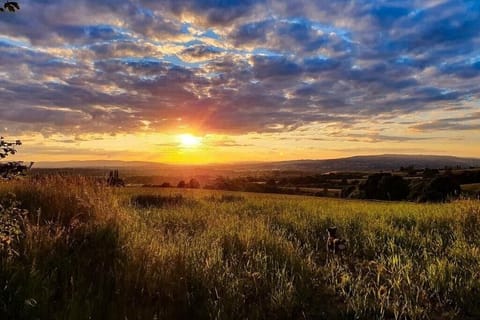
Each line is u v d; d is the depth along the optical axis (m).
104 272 4.82
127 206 12.27
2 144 4.24
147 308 4.05
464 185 49.00
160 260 5.34
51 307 3.76
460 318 4.51
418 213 12.09
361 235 9.09
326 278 5.75
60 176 9.93
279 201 20.09
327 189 70.81
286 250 6.87
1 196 7.76
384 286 5.45
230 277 5.28
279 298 4.72
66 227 6.67
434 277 5.57
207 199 20.12
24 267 4.37
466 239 8.34
